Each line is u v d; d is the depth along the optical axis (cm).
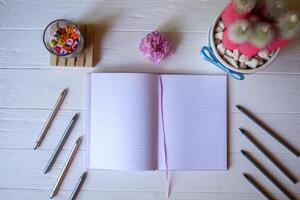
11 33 64
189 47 64
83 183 63
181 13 64
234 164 64
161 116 63
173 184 64
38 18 64
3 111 64
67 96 64
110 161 61
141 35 64
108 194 64
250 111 64
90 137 62
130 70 64
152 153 62
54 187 63
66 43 59
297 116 64
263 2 47
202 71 64
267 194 63
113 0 64
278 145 64
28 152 64
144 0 64
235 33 46
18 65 64
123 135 61
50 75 64
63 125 64
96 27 64
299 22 46
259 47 48
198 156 63
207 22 64
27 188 64
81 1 64
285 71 63
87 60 63
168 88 63
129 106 61
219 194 64
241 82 64
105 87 62
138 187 64
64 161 64
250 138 64
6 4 64
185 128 63
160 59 61
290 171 64
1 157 64
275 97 64
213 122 63
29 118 64
